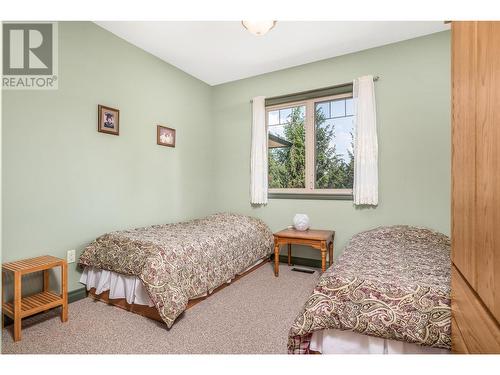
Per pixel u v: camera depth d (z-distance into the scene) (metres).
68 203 2.28
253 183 3.64
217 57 3.20
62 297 1.92
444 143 2.64
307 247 3.37
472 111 0.67
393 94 2.86
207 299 2.33
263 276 2.96
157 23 2.48
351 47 2.96
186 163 3.64
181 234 2.53
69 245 2.28
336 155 3.27
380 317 1.23
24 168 2.00
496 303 0.52
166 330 1.82
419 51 2.74
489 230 0.56
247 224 3.22
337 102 3.26
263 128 3.58
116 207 2.70
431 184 2.69
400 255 1.91
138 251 2.03
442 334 1.13
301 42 2.85
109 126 2.60
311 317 1.33
